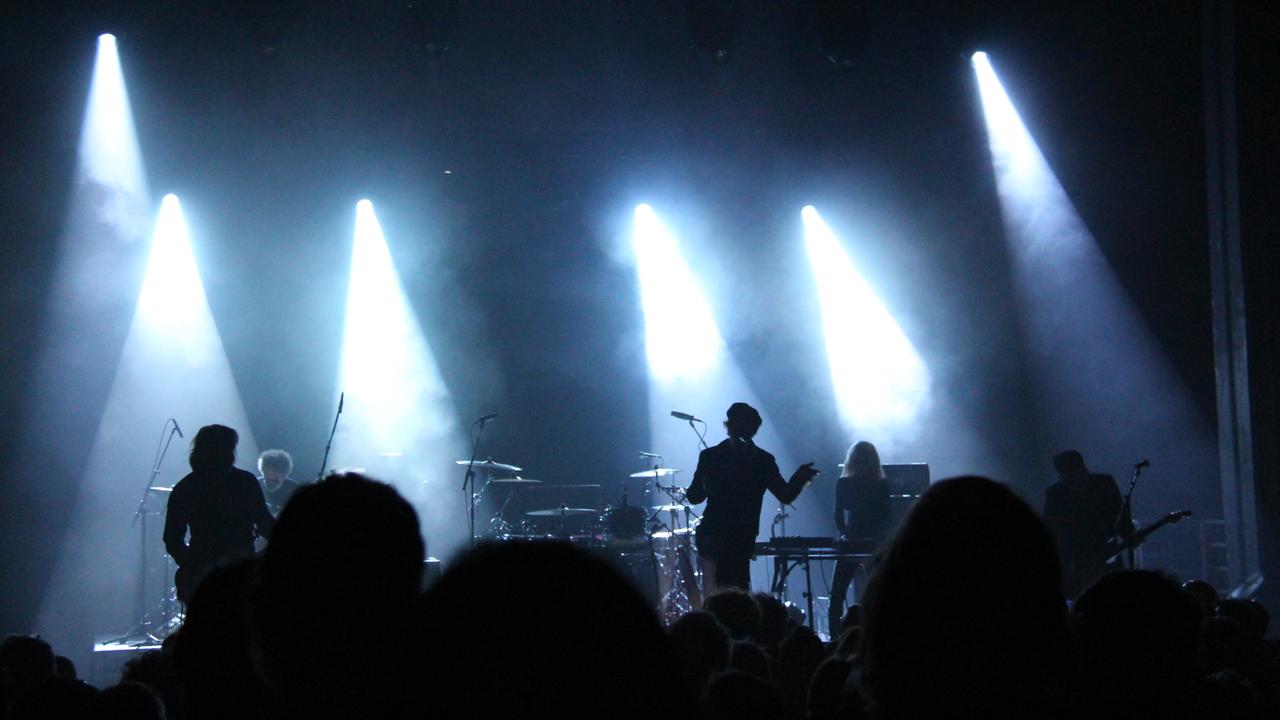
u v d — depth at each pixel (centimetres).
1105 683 196
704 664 302
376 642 161
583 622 92
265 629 164
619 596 95
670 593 900
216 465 571
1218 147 789
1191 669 200
